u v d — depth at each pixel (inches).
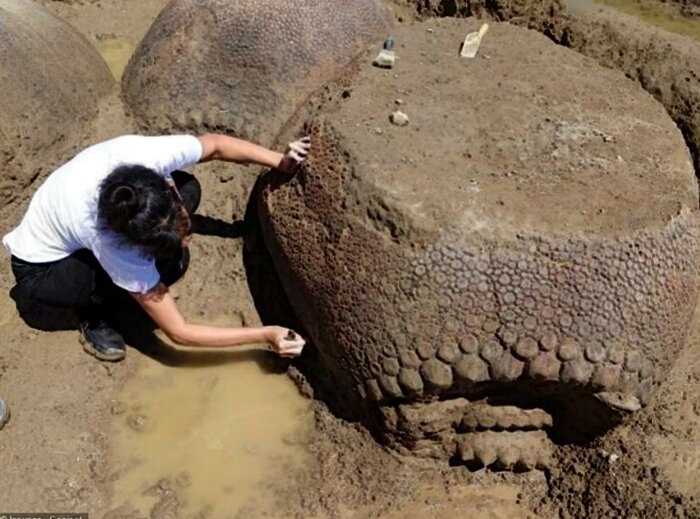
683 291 85.0
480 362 80.9
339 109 94.8
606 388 81.4
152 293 85.1
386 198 83.9
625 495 84.0
